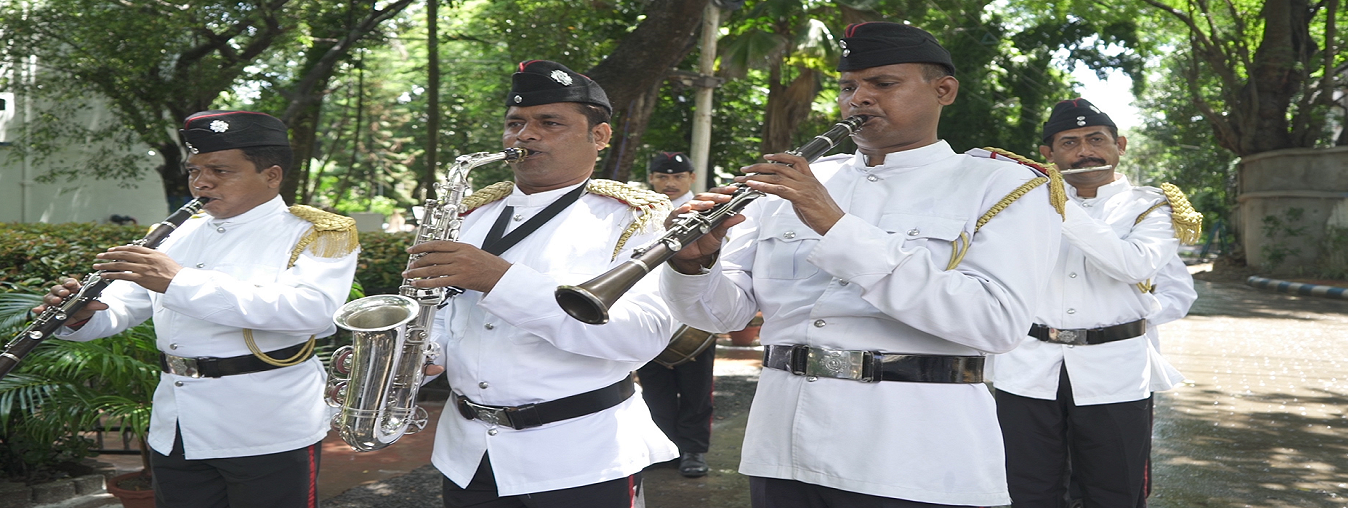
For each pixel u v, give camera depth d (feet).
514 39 39.68
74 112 54.08
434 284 7.94
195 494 10.71
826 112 62.08
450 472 8.73
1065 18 78.33
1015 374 13.19
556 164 8.93
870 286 7.35
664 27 27.78
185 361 10.46
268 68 49.55
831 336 8.00
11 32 45.19
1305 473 19.65
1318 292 61.46
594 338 8.20
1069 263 13.14
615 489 8.66
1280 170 73.46
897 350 7.88
